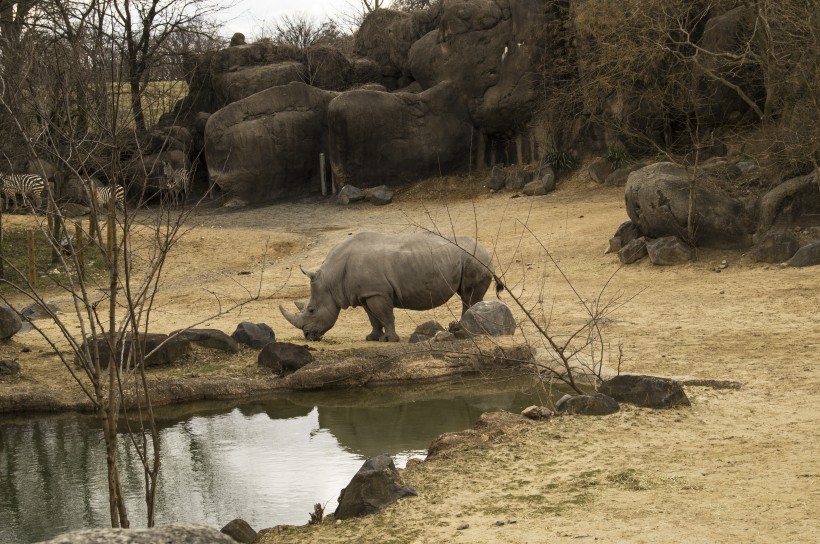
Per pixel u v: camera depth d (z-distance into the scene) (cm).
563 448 822
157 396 1302
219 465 992
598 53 3725
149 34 4081
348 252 1622
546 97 4053
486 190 4050
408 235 1634
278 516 806
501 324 1523
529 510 656
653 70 3541
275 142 4312
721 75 3038
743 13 3250
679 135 3706
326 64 4784
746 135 3216
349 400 1301
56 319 603
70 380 1402
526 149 4156
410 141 4256
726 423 891
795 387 1048
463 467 780
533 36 4047
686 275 2227
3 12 1465
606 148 3962
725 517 615
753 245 2306
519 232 3156
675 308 1820
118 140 612
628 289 2139
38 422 1242
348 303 1639
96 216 591
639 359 1316
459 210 3775
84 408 1288
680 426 885
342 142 4234
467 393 1304
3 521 839
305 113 4369
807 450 776
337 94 4469
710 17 3556
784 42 2669
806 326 1507
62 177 2525
